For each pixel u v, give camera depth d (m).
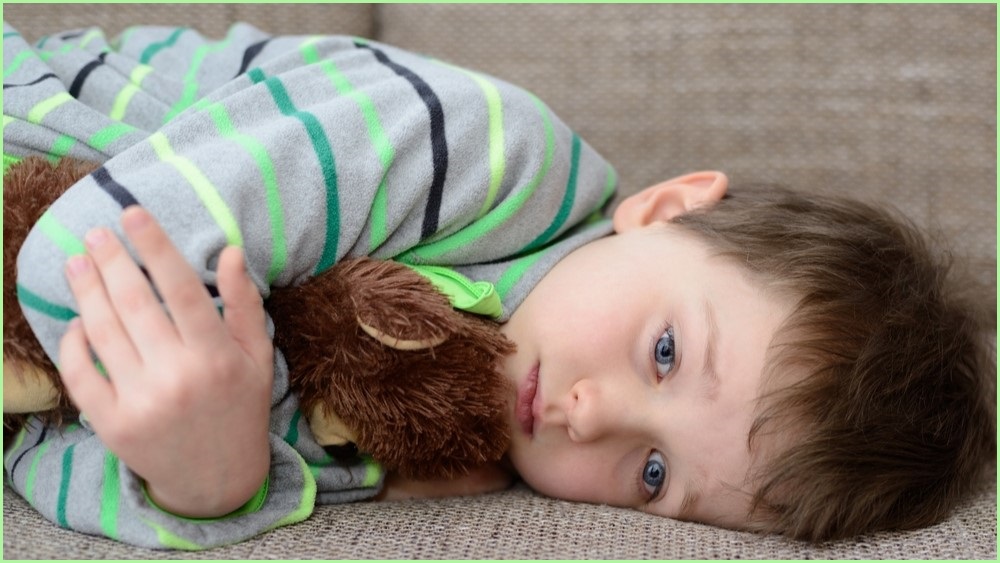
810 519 0.84
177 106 0.99
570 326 0.89
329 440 0.83
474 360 0.81
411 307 0.77
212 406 0.68
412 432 0.80
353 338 0.76
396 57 1.02
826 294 0.91
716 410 0.87
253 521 0.75
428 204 0.88
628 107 1.37
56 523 0.75
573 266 0.95
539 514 0.83
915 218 1.34
